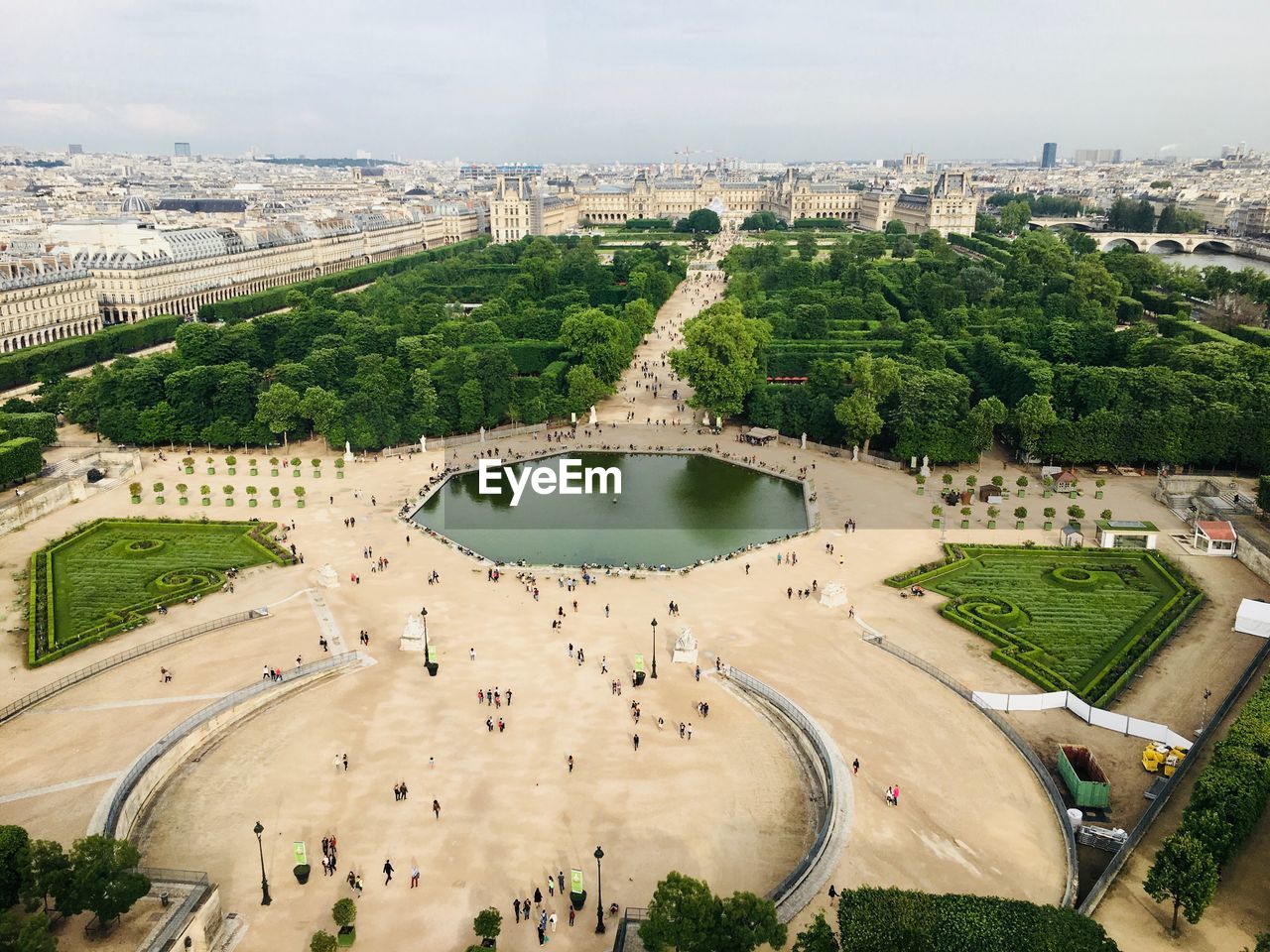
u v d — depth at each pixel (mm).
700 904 172375
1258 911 196000
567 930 191625
